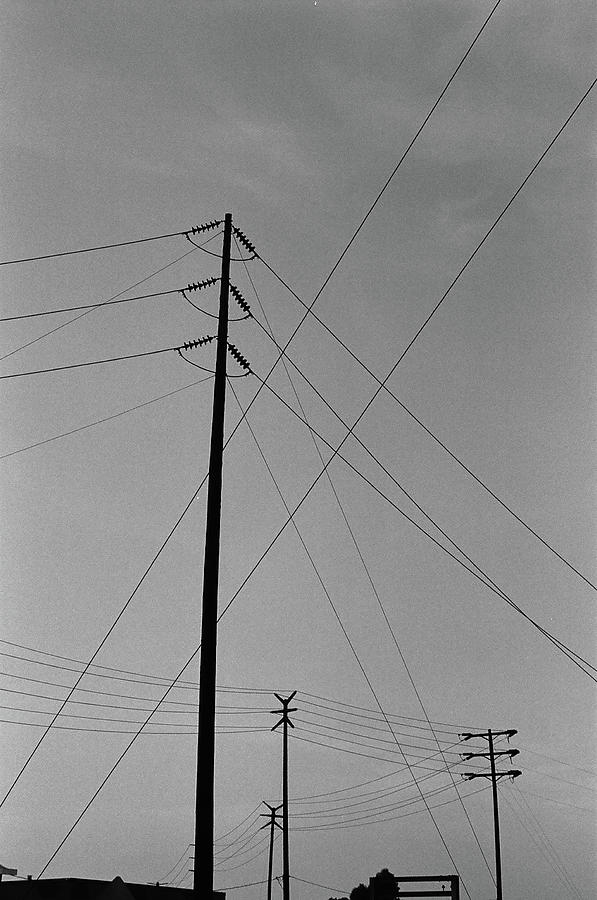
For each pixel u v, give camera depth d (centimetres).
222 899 4294
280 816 6556
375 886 6091
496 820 7212
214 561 2817
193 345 3228
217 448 2980
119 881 3316
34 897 3609
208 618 2739
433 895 6038
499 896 6950
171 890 3931
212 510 2886
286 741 6309
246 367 3278
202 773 2592
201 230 3438
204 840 2547
